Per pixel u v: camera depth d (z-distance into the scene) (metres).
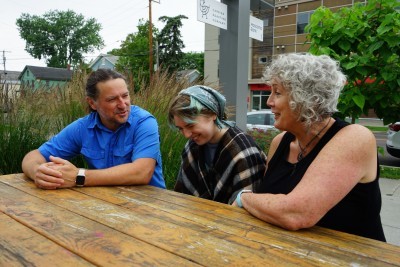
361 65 2.80
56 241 0.97
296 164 1.33
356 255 0.91
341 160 1.12
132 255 0.89
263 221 1.16
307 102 1.18
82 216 1.19
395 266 0.85
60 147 2.03
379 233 1.30
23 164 1.90
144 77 4.01
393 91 2.83
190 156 1.89
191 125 1.66
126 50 33.97
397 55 2.75
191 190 1.89
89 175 1.62
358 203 1.22
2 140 3.07
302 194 1.09
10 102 3.27
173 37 31.81
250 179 1.65
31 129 3.28
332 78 1.20
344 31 2.85
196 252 0.91
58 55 58.22
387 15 2.61
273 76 1.27
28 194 1.49
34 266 0.83
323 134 1.28
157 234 1.03
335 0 21.70
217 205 1.34
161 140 3.33
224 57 4.12
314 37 3.07
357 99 2.82
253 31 4.86
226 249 0.93
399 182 5.00
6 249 0.93
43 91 3.81
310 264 0.85
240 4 3.96
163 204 1.35
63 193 1.51
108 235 1.02
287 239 1.01
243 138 1.75
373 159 1.19
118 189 1.60
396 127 7.37
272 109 1.30
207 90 1.69
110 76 1.87
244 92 4.18
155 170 2.02
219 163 1.73
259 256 0.89
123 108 1.90
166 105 3.54
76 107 3.47
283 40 24.17
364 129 1.20
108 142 2.00
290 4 23.53
